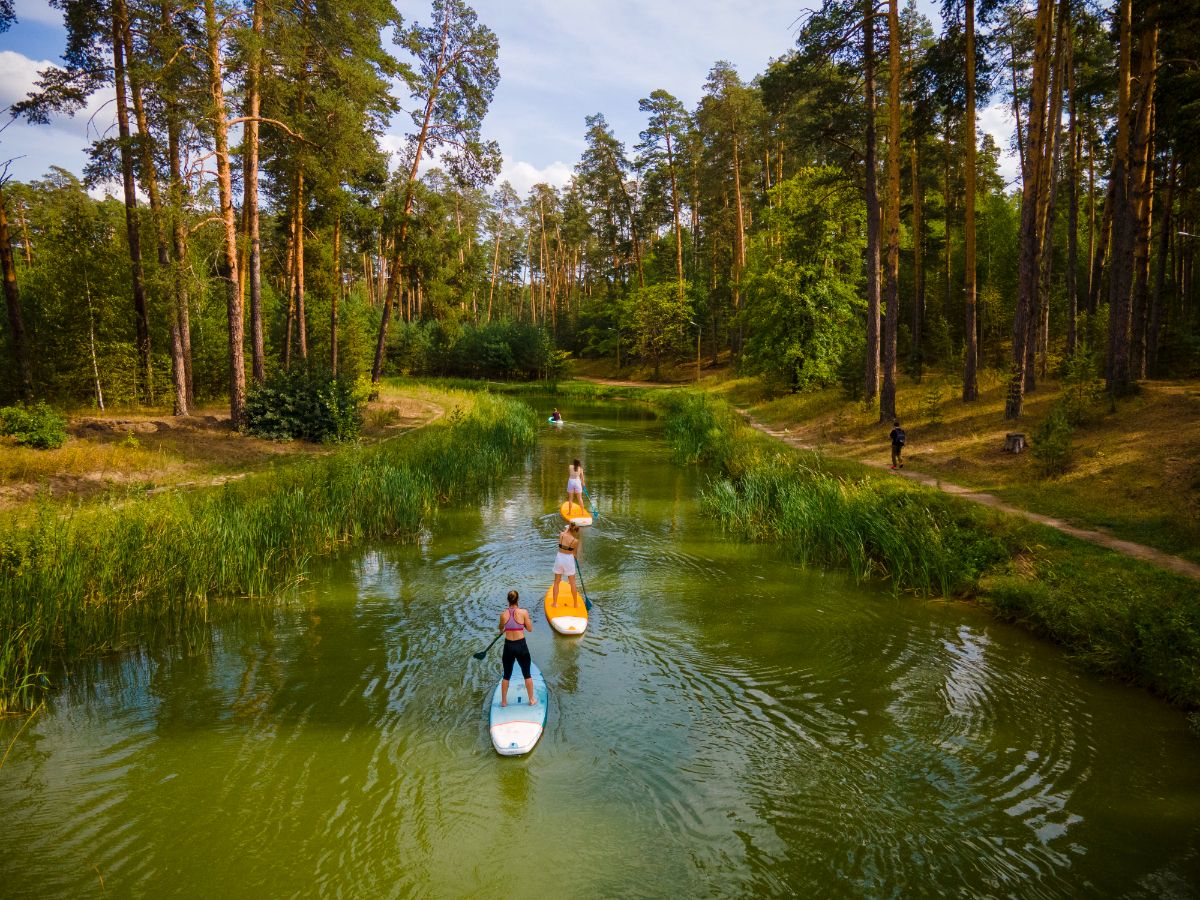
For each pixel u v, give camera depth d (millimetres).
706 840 6301
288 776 7230
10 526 12031
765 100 26750
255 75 22719
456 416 32562
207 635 10898
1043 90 20547
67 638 10109
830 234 37438
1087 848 6148
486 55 33094
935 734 8062
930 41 38531
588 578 13836
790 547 15938
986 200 49375
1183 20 18406
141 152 22172
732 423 32281
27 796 6875
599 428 40438
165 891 5617
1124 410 19406
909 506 15055
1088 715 8453
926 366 38094
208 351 33125
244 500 15469
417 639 10797
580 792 7004
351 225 35156
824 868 5930
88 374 26312
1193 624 9156
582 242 94750
